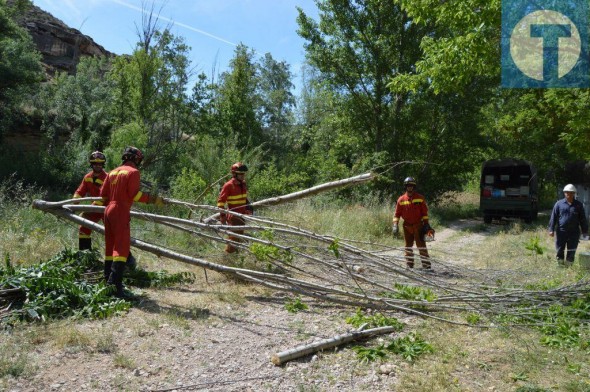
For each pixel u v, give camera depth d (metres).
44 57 42.50
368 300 5.51
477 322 5.19
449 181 23.58
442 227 17.17
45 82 31.22
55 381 3.48
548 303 5.64
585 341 4.47
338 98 23.12
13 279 4.98
